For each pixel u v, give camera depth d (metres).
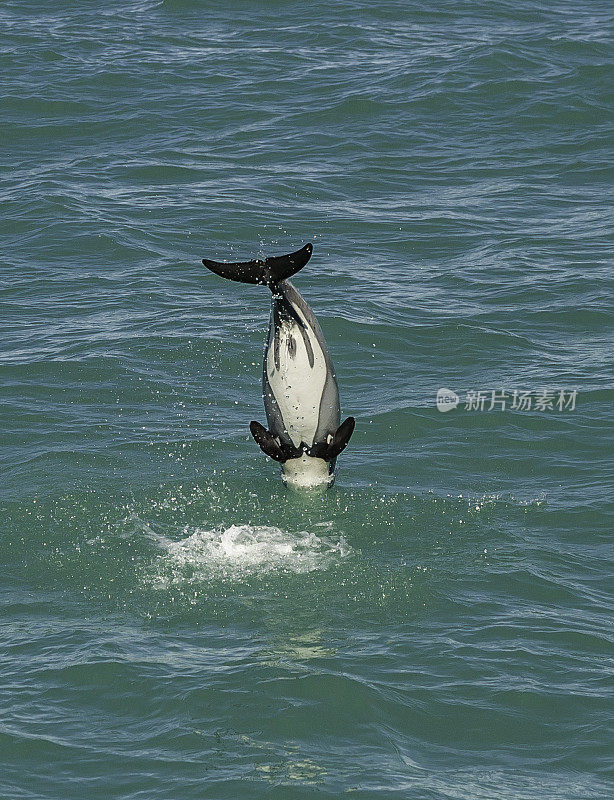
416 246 27.38
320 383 16.39
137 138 34.34
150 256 26.75
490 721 12.23
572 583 14.93
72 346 22.19
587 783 11.31
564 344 22.42
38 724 12.09
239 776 11.36
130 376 21.09
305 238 27.78
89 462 18.16
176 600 14.61
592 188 30.95
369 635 13.80
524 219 28.91
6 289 24.94
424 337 22.66
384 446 18.81
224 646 13.58
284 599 14.63
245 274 15.58
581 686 12.77
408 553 15.69
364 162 32.72
